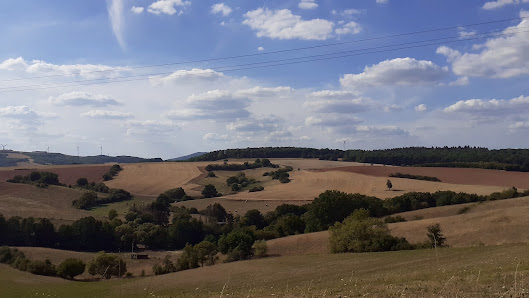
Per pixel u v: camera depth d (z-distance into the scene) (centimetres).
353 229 6600
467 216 7294
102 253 6575
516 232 6184
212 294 2875
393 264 4650
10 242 8481
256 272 5328
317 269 5078
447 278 2242
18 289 4428
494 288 1662
